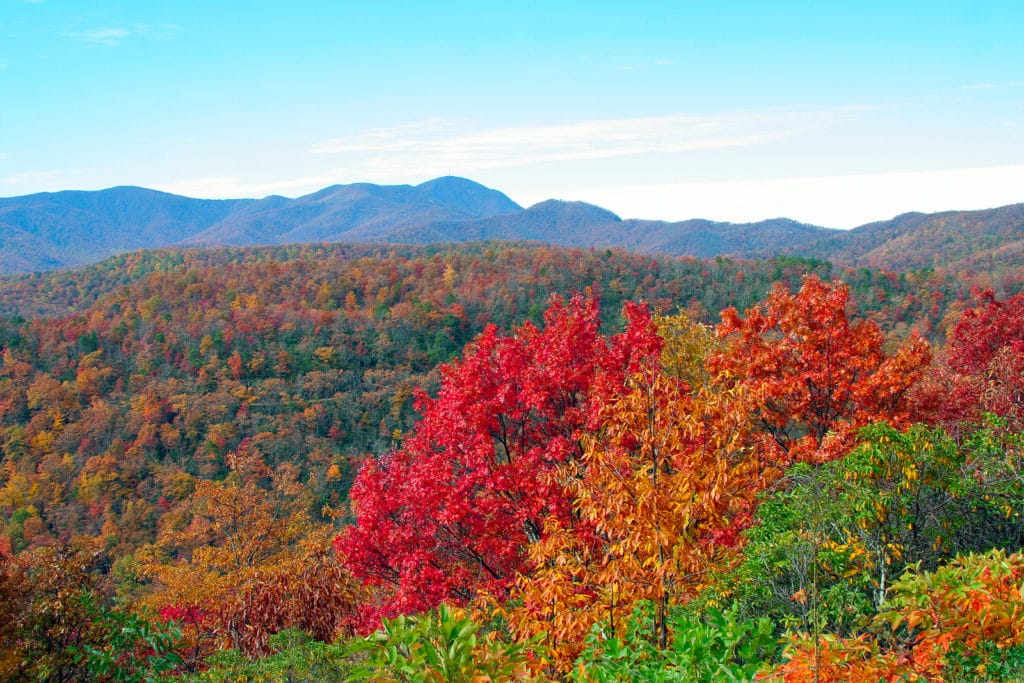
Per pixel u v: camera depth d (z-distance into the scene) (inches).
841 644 206.1
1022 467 330.3
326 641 609.6
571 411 511.5
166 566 1075.9
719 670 204.4
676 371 687.1
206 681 436.8
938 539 302.8
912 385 575.8
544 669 300.7
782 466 472.1
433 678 173.9
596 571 316.5
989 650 203.9
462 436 530.3
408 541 518.0
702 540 294.2
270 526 1203.9
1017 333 815.7
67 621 419.8
